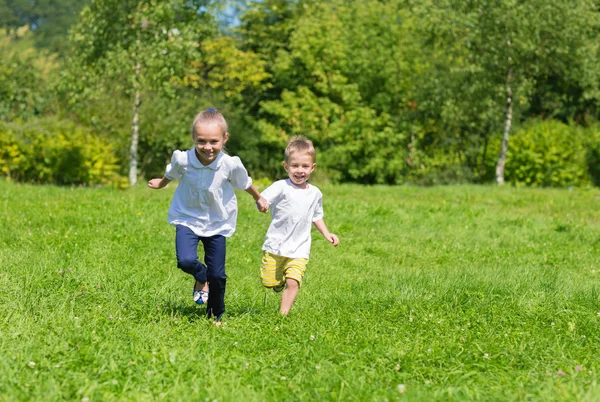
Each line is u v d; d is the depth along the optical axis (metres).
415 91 32.66
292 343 5.01
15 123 22.38
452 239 12.02
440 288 7.55
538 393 3.96
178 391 3.91
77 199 14.39
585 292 7.45
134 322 5.56
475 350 4.96
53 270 7.23
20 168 22.02
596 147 30.83
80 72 24.22
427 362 4.68
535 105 38.38
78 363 4.21
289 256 6.15
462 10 27.67
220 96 35.25
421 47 32.50
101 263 8.09
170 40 23.62
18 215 11.48
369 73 34.00
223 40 36.09
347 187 24.14
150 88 23.75
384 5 35.09
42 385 3.83
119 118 29.20
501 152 29.39
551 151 30.08
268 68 37.47
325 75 34.38
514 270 9.16
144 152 30.92
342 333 5.36
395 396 3.89
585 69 27.88
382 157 33.47
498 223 14.07
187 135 31.33
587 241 12.42
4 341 4.61
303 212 6.13
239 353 4.73
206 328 5.44
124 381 4.02
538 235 12.73
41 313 5.52
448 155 33.44
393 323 5.89
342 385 3.99
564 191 23.89
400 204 16.48
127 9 23.78
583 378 4.30
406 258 10.45
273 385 4.11
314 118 33.00
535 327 5.79
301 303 6.88
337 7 36.38
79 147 22.20
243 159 34.59
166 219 11.79
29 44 35.66
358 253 10.53
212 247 5.75
